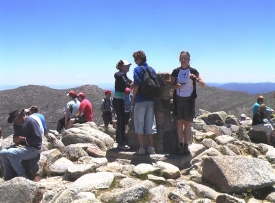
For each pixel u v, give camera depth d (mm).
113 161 5492
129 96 7402
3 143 6133
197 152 5969
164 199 3795
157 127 5691
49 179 4930
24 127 4988
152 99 5359
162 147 5664
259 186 4195
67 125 8797
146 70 5156
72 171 4734
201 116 11406
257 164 4473
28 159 4973
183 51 5281
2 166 5371
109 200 3846
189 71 5281
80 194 3832
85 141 6453
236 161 4426
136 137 5797
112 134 8430
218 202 3766
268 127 8359
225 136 7676
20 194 3986
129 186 4219
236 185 4129
